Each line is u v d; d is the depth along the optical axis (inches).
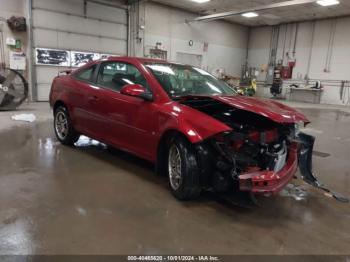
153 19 554.3
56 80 177.5
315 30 629.6
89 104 149.1
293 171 106.4
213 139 97.8
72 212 95.2
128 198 107.7
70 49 441.7
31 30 401.7
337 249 82.7
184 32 610.5
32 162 142.2
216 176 99.7
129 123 126.8
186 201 107.3
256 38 736.3
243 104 99.7
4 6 383.6
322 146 211.9
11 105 317.1
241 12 509.4
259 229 91.4
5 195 104.9
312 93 639.1
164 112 110.9
